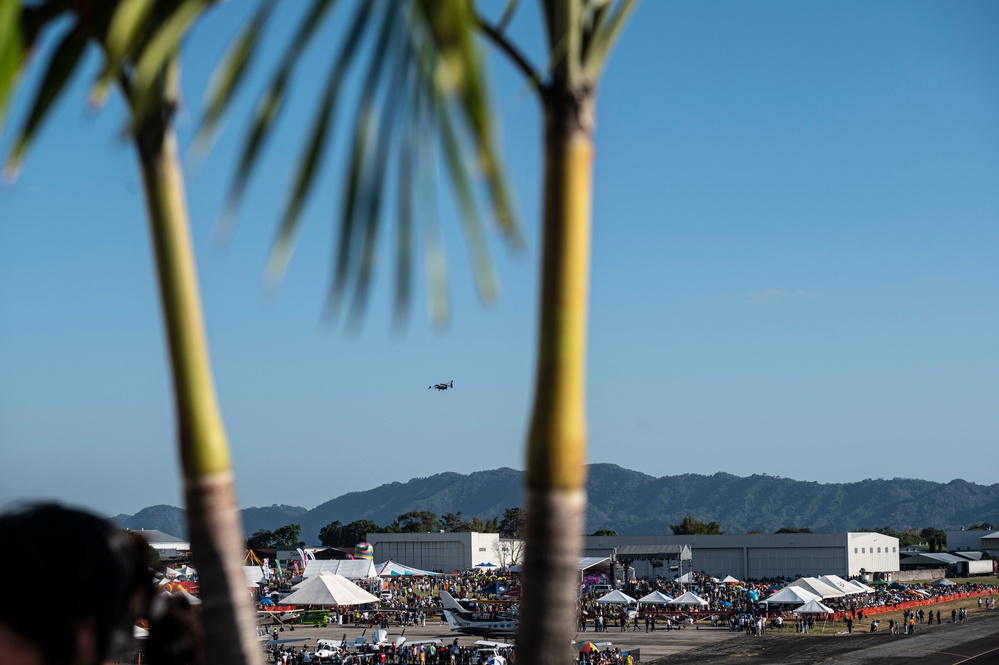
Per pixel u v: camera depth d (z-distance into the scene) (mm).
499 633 145250
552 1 7691
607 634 169750
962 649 142500
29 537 3682
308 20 5660
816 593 181750
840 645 151375
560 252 7266
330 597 129125
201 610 8148
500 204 5098
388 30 5863
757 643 155625
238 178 5520
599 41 7410
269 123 5625
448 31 5113
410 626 181625
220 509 8203
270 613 136750
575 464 7207
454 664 116375
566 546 7156
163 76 8047
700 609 195375
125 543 4109
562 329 7215
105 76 5102
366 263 5859
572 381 7215
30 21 5984
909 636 163125
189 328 8297
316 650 123875
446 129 5801
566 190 7281
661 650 146750
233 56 5395
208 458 8227
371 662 114188
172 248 8305
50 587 3613
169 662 5516
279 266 5504
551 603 7156
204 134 5336
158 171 8273
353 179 5867
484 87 5059
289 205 5590
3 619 3564
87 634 3723
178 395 8250
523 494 7340
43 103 5984
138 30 5383
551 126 7363
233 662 8047
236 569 8250
